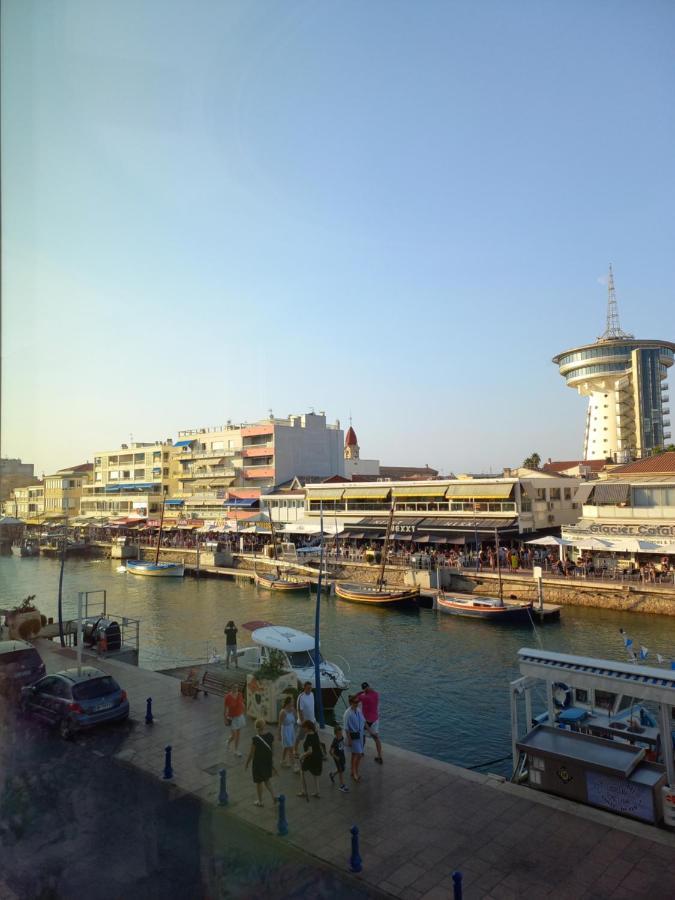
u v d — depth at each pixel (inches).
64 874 298.2
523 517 2255.2
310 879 384.5
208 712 686.5
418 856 417.1
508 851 423.8
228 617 1798.7
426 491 2502.5
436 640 1502.2
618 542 1846.7
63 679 614.2
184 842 388.8
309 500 2957.7
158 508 3833.7
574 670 571.2
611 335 4409.5
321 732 646.5
